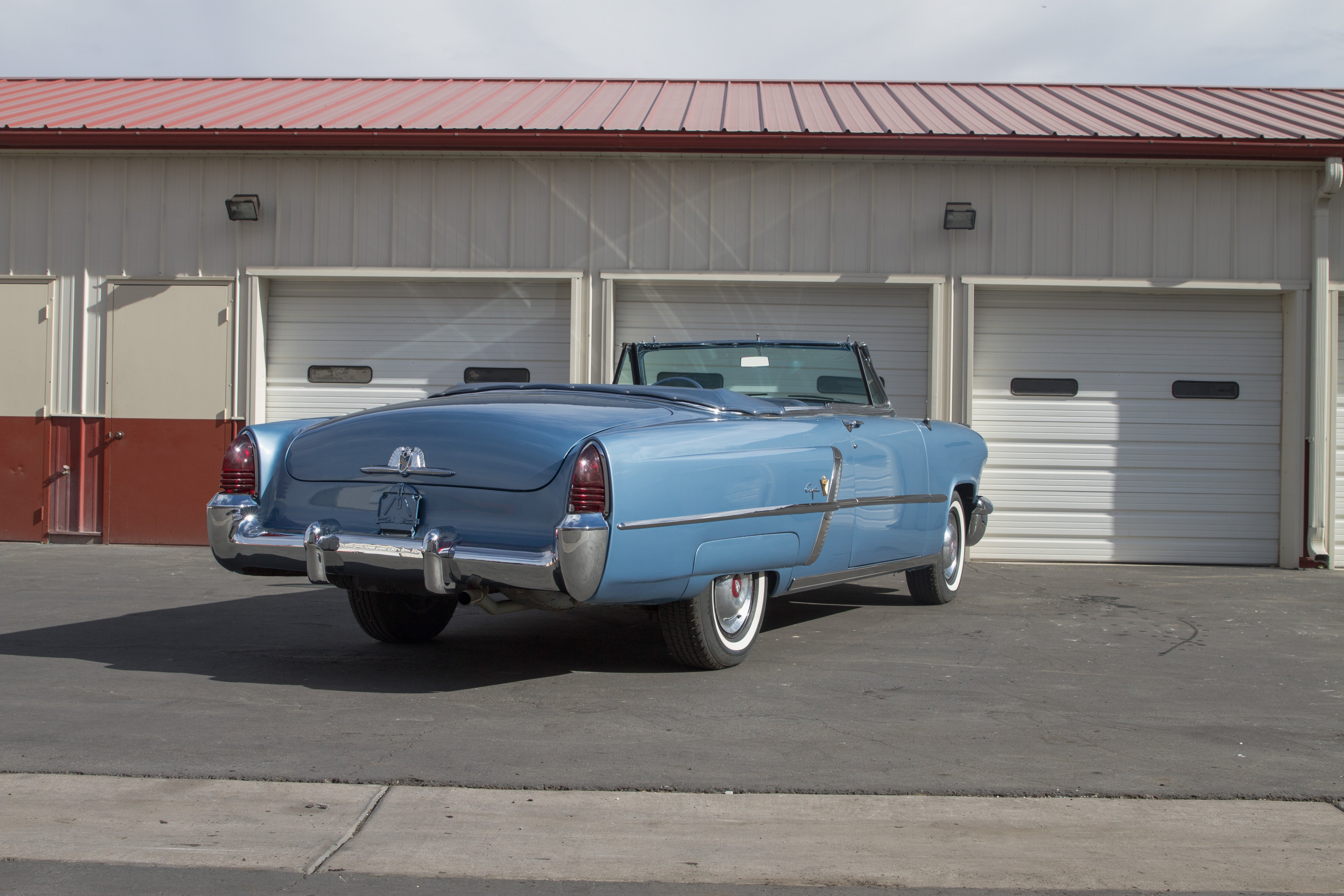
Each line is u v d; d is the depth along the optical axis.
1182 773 3.42
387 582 4.33
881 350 9.36
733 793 3.20
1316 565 9.00
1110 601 6.98
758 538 4.50
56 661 4.79
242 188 9.44
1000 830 2.97
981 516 7.03
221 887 2.56
